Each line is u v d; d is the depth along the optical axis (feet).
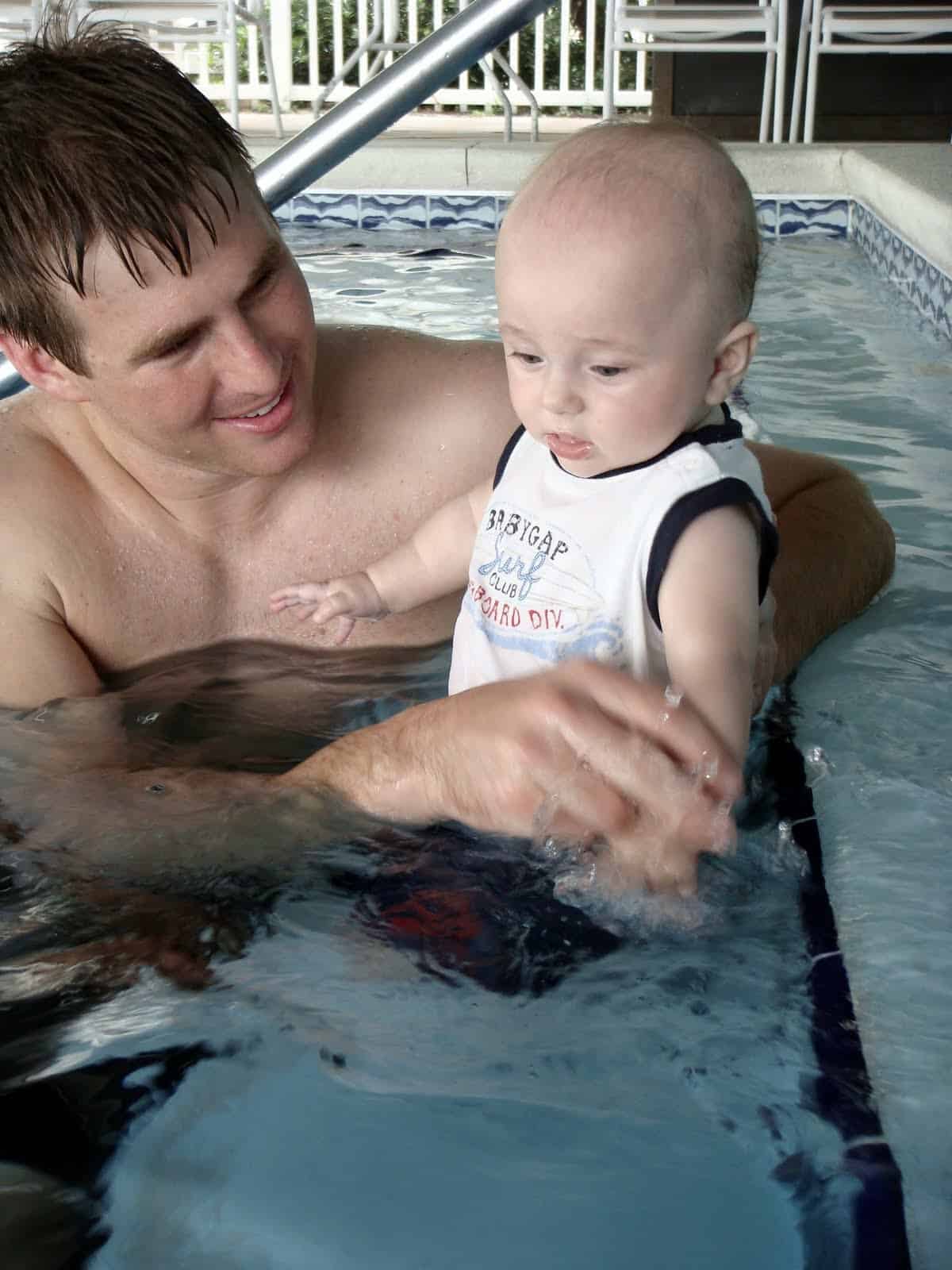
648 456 4.05
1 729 4.76
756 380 9.67
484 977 3.33
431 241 17.34
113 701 5.01
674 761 3.48
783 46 20.52
